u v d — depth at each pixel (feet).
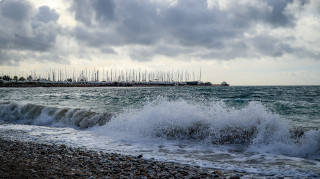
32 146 23.18
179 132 29.99
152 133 30.83
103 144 27.35
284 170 18.06
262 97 120.16
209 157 22.27
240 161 20.84
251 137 26.78
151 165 18.30
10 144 23.89
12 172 14.02
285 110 63.36
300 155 22.65
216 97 122.21
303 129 26.45
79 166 16.84
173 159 21.21
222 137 27.78
